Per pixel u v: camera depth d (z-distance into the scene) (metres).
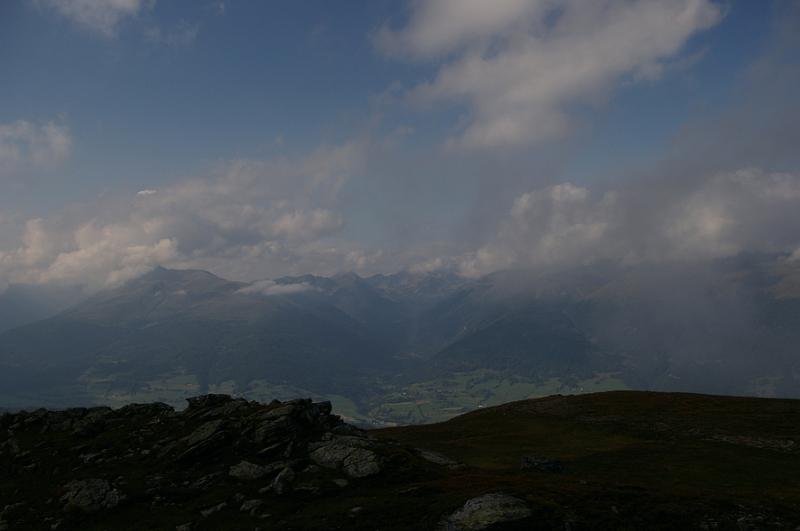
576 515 35.31
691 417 83.62
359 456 46.38
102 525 36.28
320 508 37.56
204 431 50.78
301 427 53.69
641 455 63.62
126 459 47.66
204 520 36.12
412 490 40.44
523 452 70.19
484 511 34.19
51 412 62.34
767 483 50.34
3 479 45.44
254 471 43.62
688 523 35.62
